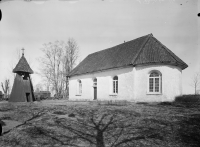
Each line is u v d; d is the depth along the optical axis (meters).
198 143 5.65
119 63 19.69
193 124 7.71
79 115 10.20
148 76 17.17
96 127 7.52
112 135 6.44
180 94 17.25
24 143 5.54
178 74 17.17
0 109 12.86
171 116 9.41
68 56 38.25
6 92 40.25
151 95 16.75
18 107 14.27
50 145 5.42
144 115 9.77
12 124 7.94
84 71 24.55
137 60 17.78
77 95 25.62
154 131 6.84
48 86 38.94
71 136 6.32
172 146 5.41
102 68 21.44
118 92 19.14
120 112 10.79
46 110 12.38
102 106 14.38
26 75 22.34
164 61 16.36
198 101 15.91
